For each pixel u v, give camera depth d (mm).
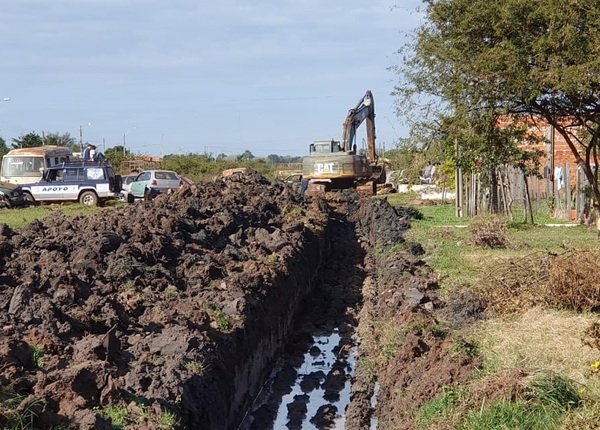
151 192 38938
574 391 7793
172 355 9023
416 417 8453
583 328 10680
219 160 79188
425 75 20547
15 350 7598
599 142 23781
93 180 37656
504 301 12289
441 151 22328
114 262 11820
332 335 15625
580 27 16984
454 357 9414
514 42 17562
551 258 13172
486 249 19219
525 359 9375
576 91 17547
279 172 62500
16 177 43688
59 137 83000
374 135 45844
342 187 41219
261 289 13516
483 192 28719
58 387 7238
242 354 10875
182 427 7641
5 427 6262
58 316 9023
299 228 20156
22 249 12086
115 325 9188
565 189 28344
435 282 14703
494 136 20703
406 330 11891
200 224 17328
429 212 33375
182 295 11797
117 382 7699
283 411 11531
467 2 18406
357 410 10781
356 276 21188
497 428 7242
